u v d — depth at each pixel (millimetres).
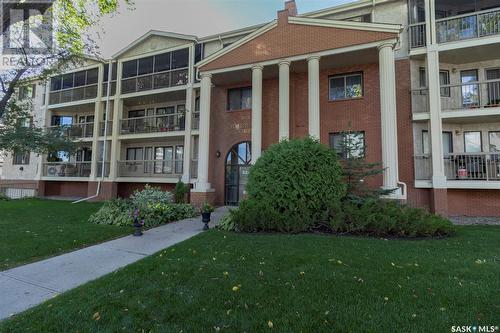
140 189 18375
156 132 17188
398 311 3121
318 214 7824
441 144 10969
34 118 21188
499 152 10477
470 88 12133
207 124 13789
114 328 2873
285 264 4766
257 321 2951
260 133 12492
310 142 8680
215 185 14750
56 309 3295
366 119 12180
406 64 12227
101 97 19359
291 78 13508
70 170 19812
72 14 11922
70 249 6199
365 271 4379
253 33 12891
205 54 16656
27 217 10203
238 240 6633
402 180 11789
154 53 17953
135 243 6770
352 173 9055
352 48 11180
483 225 9086
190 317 3068
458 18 11375
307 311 3148
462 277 4113
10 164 22453
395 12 12875
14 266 5027
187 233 7887
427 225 7039
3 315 3271
